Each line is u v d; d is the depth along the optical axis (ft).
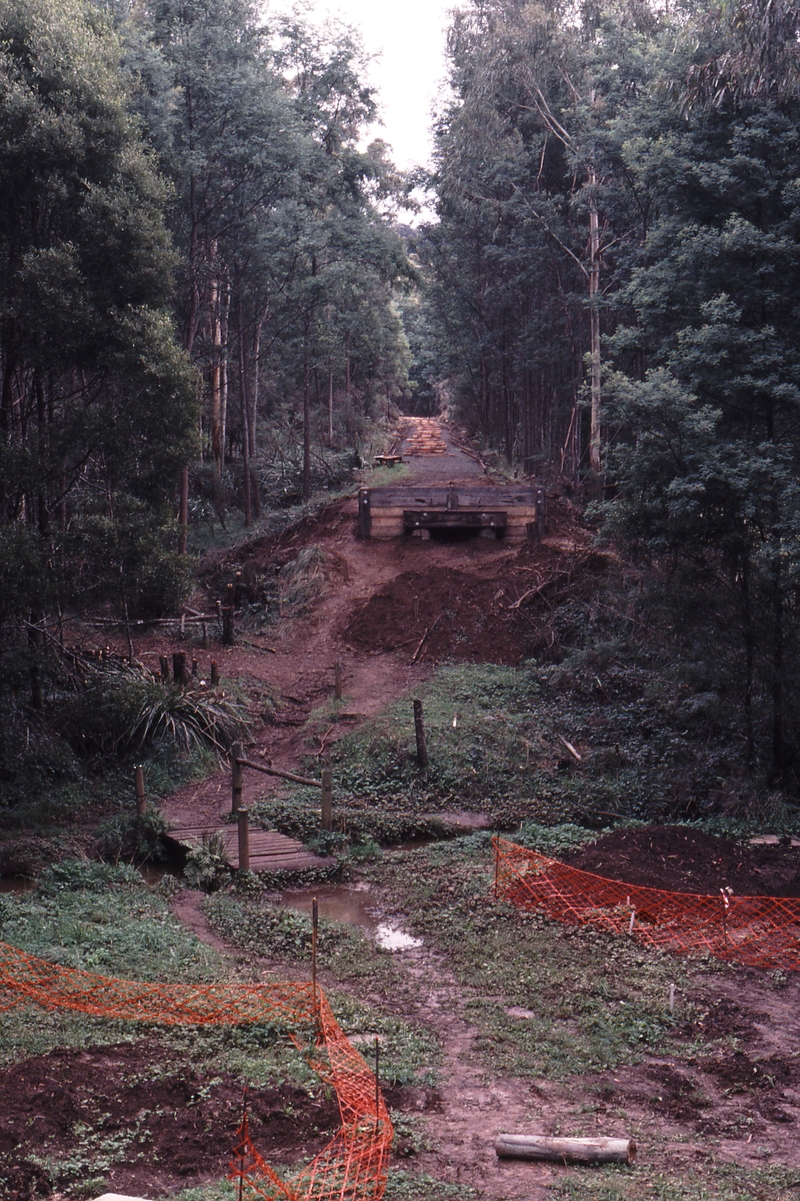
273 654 90.17
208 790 67.87
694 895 49.55
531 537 99.86
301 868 54.90
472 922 47.65
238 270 125.59
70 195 67.36
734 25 64.75
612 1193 23.47
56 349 65.98
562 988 40.04
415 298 309.63
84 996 34.65
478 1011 37.73
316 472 148.56
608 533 71.77
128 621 78.33
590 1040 35.14
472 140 133.39
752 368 65.62
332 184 130.62
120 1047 30.89
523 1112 29.07
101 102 67.46
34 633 70.95
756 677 67.92
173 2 112.88
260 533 120.26
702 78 67.97
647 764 72.08
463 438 200.44
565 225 133.80
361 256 133.28
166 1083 28.12
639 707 78.59
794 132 67.31
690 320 71.92
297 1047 31.96
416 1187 23.52
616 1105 30.27
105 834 58.18
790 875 53.78
